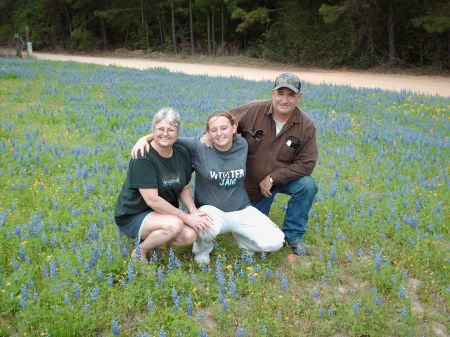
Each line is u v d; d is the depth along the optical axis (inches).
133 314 153.0
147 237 175.2
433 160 313.1
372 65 1059.9
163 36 1589.6
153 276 164.4
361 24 1051.3
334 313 155.0
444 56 984.3
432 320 153.6
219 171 180.9
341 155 322.3
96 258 173.6
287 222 195.9
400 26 1052.5
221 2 1312.7
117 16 1654.8
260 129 191.5
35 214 211.8
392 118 442.6
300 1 1179.3
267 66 1143.6
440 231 212.1
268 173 197.0
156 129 164.7
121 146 322.0
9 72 674.8
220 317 148.5
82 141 339.0
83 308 148.0
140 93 542.0
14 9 2132.1
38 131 362.3
